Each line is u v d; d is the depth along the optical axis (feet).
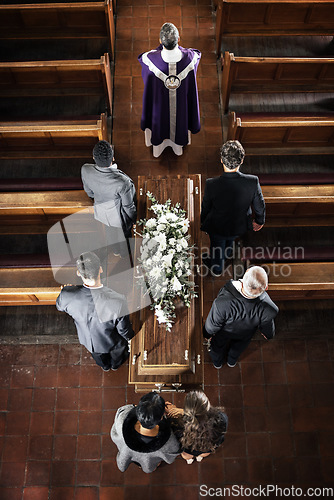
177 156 16.84
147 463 9.71
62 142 15.10
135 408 9.30
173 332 11.32
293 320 14.66
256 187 11.51
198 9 19.70
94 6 15.96
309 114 15.76
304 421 13.44
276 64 15.67
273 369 14.06
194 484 12.73
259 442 13.20
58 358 14.20
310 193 13.79
